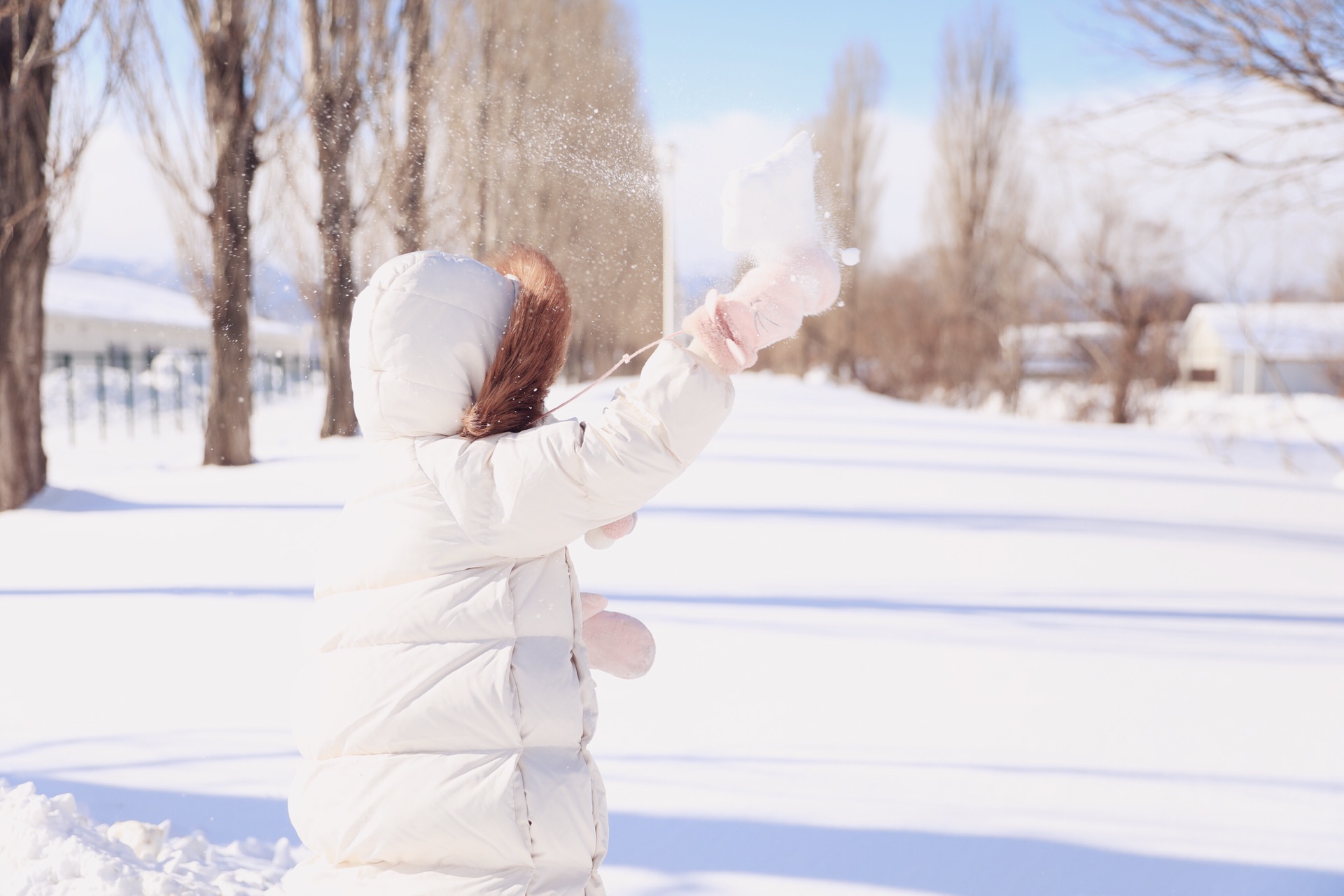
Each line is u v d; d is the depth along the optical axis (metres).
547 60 7.32
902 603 4.69
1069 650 3.95
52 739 2.86
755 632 4.13
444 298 1.43
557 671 1.36
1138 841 2.33
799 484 8.67
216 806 2.44
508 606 1.36
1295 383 37.69
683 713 3.17
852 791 2.59
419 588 1.37
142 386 19.38
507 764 1.30
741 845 2.30
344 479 8.78
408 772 1.31
